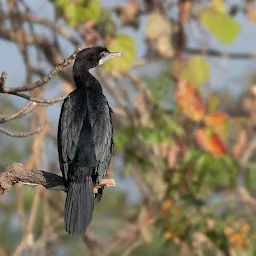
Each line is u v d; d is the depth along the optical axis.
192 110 14.41
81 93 10.79
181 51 14.96
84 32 14.35
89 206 9.90
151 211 15.64
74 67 11.18
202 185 14.93
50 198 16.36
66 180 10.09
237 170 14.27
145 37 15.05
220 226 13.81
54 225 15.32
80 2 13.79
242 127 15.31
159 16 14.82
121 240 16.12
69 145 10.27
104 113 10.59
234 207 14.63
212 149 14.13
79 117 10.45
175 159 15.23
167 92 15.08
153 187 15.46
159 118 14.69
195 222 13.70
